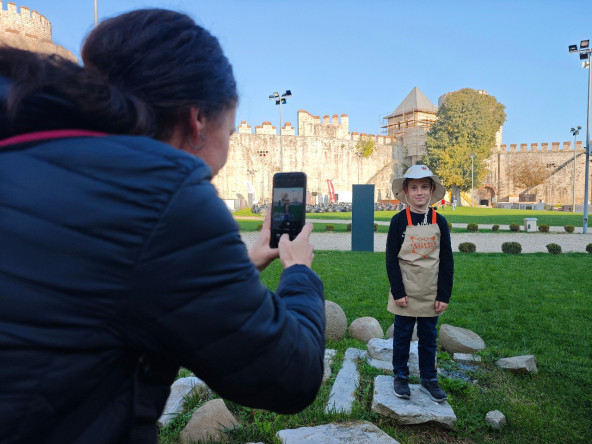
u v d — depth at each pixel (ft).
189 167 2.31
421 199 11.06
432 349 11.39
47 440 2.08
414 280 11.03
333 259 42.45
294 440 9.25
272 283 29.35
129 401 2.27
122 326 2.10
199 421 9.68
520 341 17.81
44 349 1.99
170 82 2.51
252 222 95.66
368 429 9.73
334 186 202.28
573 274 33.78
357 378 12.88
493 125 202.49
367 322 17.83
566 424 10.77
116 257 2.04
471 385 12.45
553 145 213.46
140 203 2.11
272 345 2.28
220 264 2.20
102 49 2.52
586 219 75.10
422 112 248.52
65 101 2.19
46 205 2.07
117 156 2.19
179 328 2.11
